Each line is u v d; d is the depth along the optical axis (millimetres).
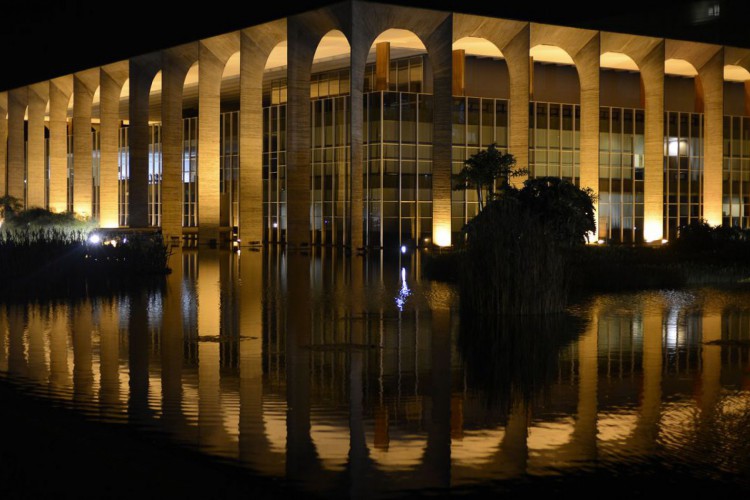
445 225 43188
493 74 53250
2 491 6855
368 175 50312
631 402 9852
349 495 6805
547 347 13625
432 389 10547
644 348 13555
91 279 26484
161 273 29156
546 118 53406
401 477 7230
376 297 21109
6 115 72000
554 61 54594
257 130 47469
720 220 51500
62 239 28641
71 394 10211
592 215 31078
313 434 8508
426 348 13469
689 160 58750
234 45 48906
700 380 11117
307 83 44688
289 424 8867
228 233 60938
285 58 54156
